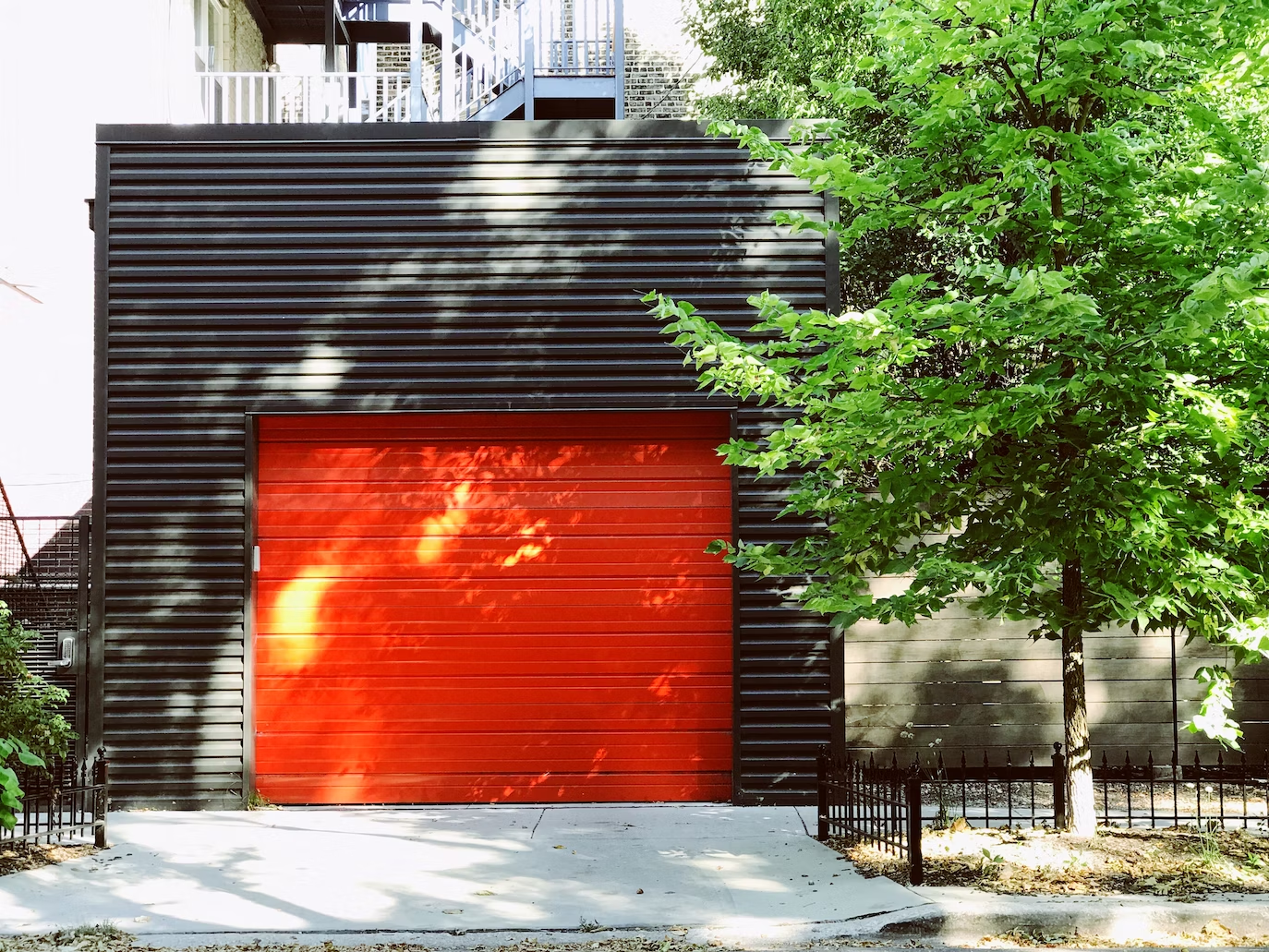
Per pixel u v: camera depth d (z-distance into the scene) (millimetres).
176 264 10984
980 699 11062
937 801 10273
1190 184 7688
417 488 11055
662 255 11055
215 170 11016
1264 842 8266
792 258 11109
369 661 10906
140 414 10914
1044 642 11109
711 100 20250
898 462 8305
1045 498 7328
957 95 7414
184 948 6508
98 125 10938
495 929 6723
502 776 10828
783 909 7035
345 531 11016
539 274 11031
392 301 10992
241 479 10906
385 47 19203
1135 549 7383
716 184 11102
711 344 7809
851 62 16375
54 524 14750
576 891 7531
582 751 10859
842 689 10812
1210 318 6375
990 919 6676
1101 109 8781
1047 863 7605
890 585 11031
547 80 13992
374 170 11070
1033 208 7527
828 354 7266
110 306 10938
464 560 11008
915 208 8203
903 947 6512
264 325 10961
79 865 8305
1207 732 7398
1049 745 11031
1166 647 11164
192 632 10773
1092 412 7527
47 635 11008
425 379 10961
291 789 10766
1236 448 7660
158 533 10820
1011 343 8367
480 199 11070
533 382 10969
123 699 10688
